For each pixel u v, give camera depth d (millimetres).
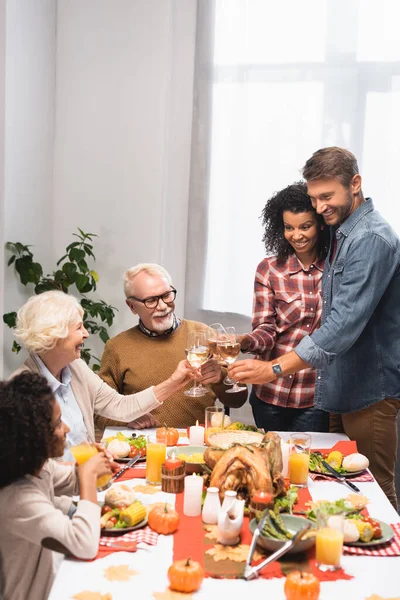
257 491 1770
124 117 4438
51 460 1937
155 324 2732
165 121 4383
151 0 4324
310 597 1358
